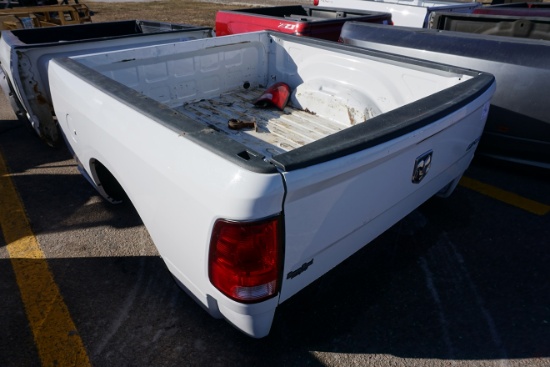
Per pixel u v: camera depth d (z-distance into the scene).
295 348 2.07
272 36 3.62
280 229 1.36
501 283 2.52
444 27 4.64
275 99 3.26
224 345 2.08
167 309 2.29
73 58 2.62
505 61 3.23
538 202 3.37
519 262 2.69
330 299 2.38
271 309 1.57
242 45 3.51
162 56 3.05
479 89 2.15
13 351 2.03
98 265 2.61
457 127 2.09
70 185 3.55
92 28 4.38
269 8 5.45
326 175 1.38
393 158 1.70
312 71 3.35
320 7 5.63
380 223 1.94
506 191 3.53
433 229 3.02
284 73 3.64
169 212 1.63
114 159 1.97
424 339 2.14
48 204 3.27
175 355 2.02
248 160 1.32
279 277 1.49
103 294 2.38
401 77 2.74
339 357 2.03
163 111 1.70
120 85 2.03
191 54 3.22
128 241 2.83
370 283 2.50
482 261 2.70
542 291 2.46
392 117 1.72
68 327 2.16
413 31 3.70
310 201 1.42
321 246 1.60
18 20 5.20
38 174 3.73
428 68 2.55
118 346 2.06
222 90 3.57
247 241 1.33
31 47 3.22
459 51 3.40
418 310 2.31
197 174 1.40
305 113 3.26
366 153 1.50
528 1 6.68
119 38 3.58
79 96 2.16
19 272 2.54
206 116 3.11
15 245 2.78
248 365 1.99
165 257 1.87
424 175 2.03
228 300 1.51
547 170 3.45
